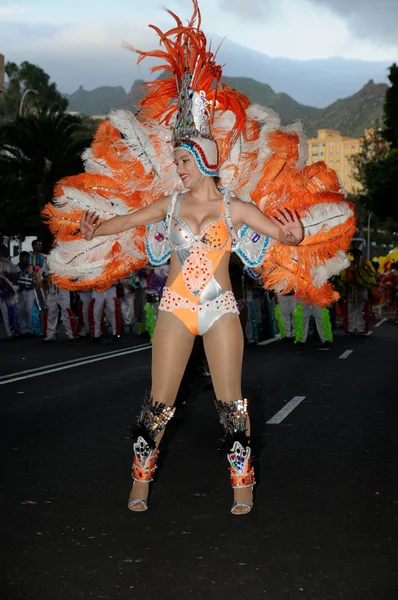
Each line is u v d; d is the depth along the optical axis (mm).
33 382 10625
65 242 5992
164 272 13523
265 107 5848
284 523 4848
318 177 5547
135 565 4156
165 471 6043
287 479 5844
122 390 9945
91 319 16328
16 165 32031
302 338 15891
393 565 4176
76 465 6234
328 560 4242
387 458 6477
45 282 16625
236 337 4852
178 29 5027
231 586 3898
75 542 4496
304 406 8820
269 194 5559
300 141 5555
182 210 4867
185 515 4996
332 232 5512
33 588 3857
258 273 5773
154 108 5965
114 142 6000
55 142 31812
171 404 4977
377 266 26922
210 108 5012
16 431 7484
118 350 14664
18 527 4750
